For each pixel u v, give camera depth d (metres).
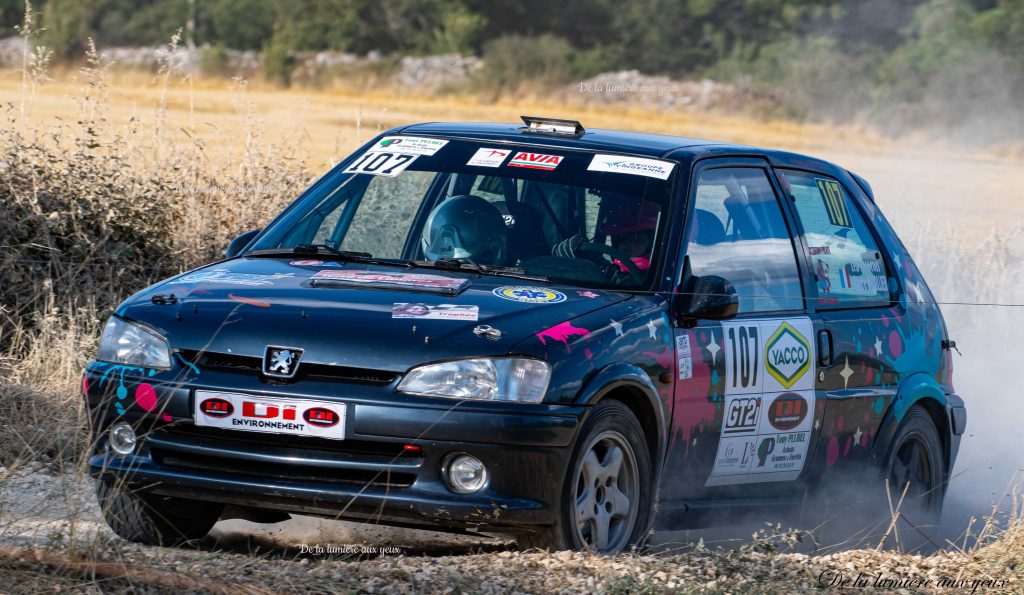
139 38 162.25
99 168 24.88
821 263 17.50
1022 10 152.50
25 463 16.33
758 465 15.91
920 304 19.27
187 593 10.87
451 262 14.95
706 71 161.00
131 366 13.20
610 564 12.66
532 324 13.22
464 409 12.47
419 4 166.75
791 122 140.50
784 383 15.98
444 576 11.87
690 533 17.08
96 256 23.55
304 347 12.77
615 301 14.27
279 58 150.50
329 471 12.70
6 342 21.61
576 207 15.59
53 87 82.94
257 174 26.83
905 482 18.64
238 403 12.70
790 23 166.50
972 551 16.05
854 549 17.33
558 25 168.00
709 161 16.45
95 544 11.64
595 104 138.50
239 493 12.77
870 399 17.59
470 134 17.06
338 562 12.17
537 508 12.64
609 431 13.46
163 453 13.07
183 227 25.30
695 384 14.65
